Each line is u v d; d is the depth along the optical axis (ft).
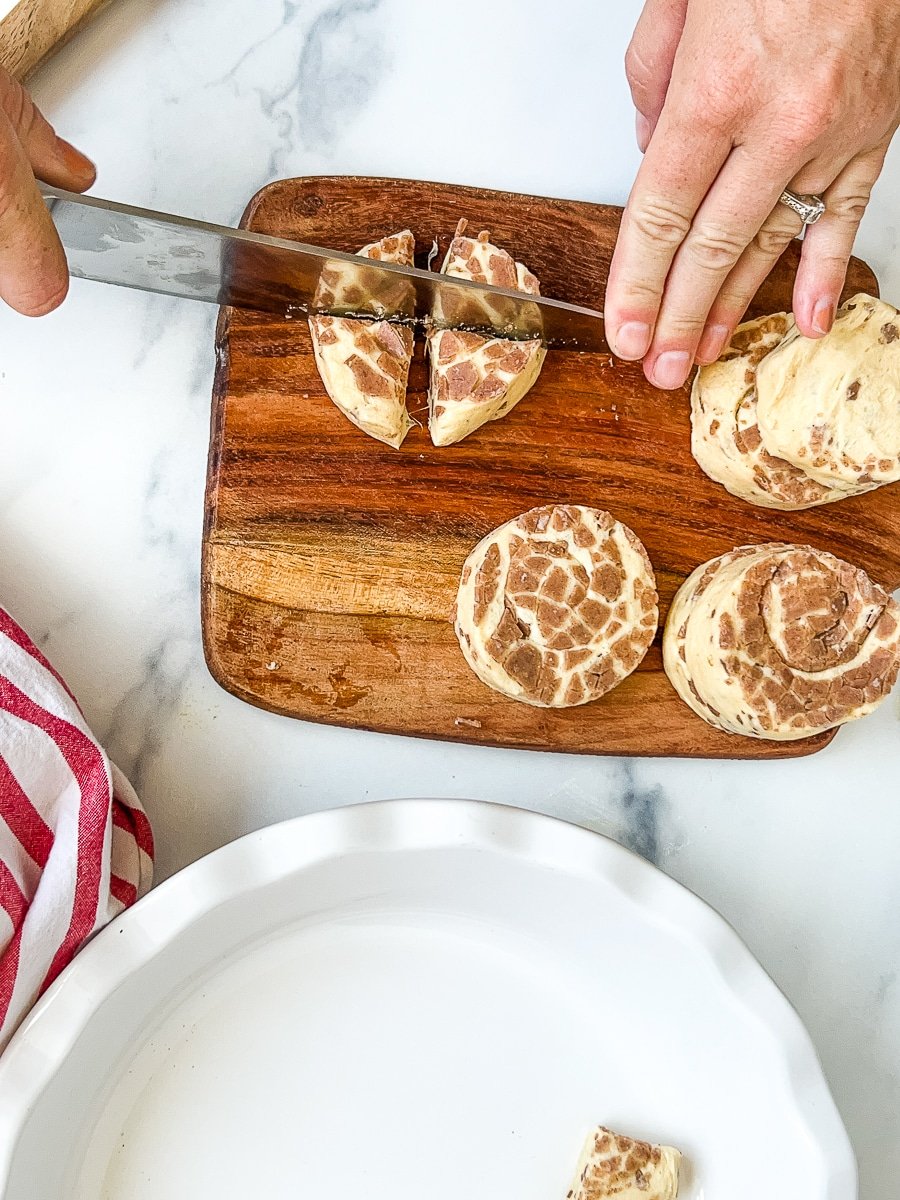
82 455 1.57
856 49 1.24
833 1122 1.44
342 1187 1.48
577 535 1.51
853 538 1.62
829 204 1.39
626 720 1.56
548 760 1.59
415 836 1.40
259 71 1.65
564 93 1.69
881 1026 1.61
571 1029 1.53
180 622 1.57
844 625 1.49
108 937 1.36
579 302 1.59
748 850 1.61
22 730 1.39
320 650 1.52
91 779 1.41
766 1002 1.44
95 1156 1.45
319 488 1.53
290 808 1.56
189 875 1.36
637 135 1.67
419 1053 1.51
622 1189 1.47
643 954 1.48
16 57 1.58
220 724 1.56
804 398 1.47
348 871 1.43
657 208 1.34
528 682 1.49
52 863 1.40
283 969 1.50
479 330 1.52
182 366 1.59
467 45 1.69
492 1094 1.52
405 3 1.68
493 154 1.67
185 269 1.47
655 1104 1.52
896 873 1.62
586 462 1.58
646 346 1.43
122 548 1.56
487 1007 1.53
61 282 1.33
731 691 1.48
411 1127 1.50
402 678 1.53
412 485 1.55
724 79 1.26
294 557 1.52
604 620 1.50
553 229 1.59
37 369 1.57
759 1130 1.48
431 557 1.54
